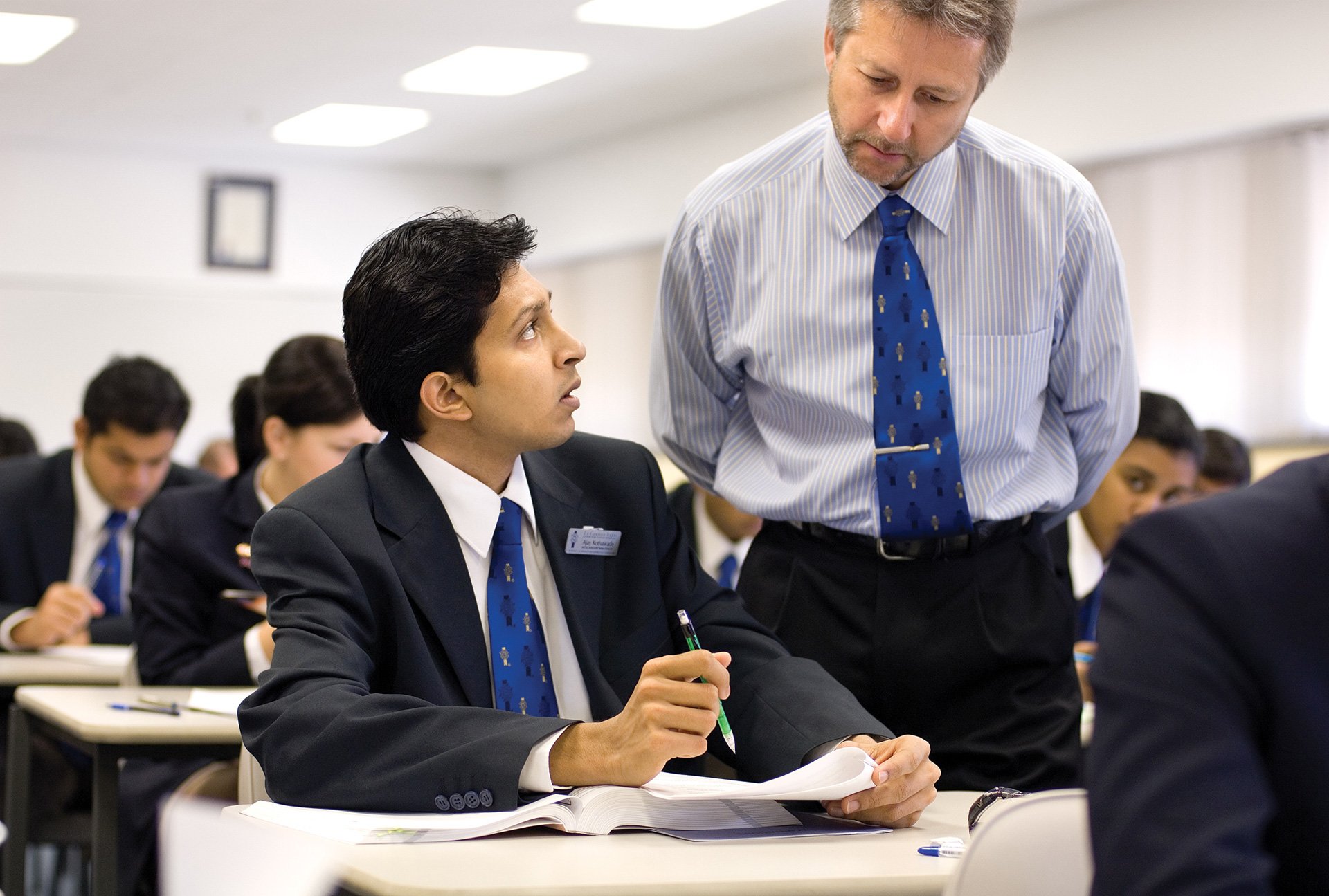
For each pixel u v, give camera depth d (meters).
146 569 2.94
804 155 2.00
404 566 1.64
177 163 9.44
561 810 1.32
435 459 1.71
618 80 7.63
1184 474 3.13
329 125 8.69
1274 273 6.04
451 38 6.88
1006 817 1.00
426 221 1.71
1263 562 0.85
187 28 6.72
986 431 1.91
